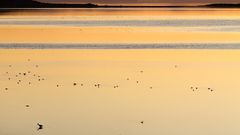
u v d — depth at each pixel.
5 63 47.81
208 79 38.97
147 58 52.12
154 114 27.92
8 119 26.50
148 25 117.50
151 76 40.25
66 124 25.70
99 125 25.59
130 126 25.62
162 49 61.78
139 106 29.70
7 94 32.91
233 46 65.06
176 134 24.33
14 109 28.81
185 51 59.31
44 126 25.30
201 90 34.62
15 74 41.25
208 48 62.97
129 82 37.47
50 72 42.38
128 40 73.56
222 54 56.00
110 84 36.62
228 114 28.00
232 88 35.28
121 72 42.28
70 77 39.78
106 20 140.62
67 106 29.64
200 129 25.12
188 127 25.45
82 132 24.44
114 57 52.94
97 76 40.28
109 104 30.20
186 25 117.38
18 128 24.78
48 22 128.38
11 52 57.62
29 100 31.19
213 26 112.50
